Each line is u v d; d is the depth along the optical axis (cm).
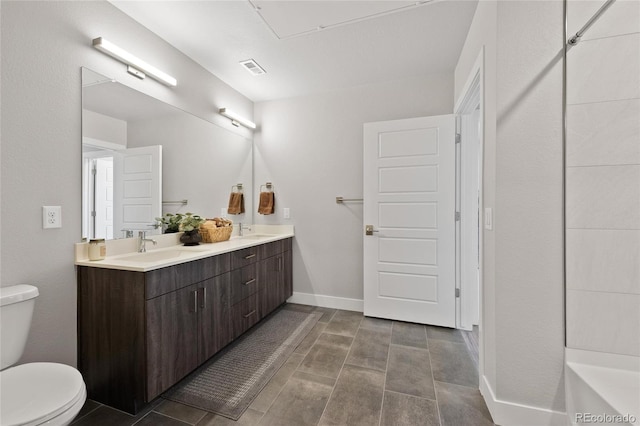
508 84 141
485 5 162
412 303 269
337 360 201
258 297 253
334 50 231
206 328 187
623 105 133
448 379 179
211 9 183
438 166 260
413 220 268
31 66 139
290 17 187
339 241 307
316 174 314
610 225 134
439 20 193
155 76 204
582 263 136
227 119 293
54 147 149
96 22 169
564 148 137
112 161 180
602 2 134
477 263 258
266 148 334
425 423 142
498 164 143
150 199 208
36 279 142
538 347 139
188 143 243
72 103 157
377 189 278
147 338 144
